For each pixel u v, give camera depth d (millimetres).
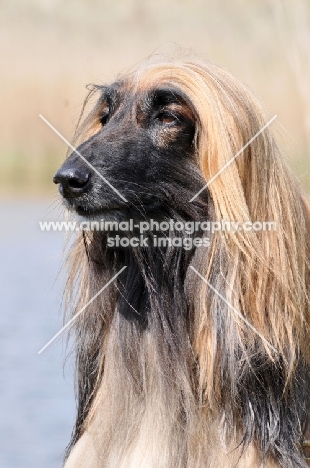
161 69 6641
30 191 21250
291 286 6434
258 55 16141
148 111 6551
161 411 6539
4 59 20781
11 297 13750
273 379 6441
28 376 10984
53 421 9859
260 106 6734
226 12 16922
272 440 6422
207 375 6441
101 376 6891
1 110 20969
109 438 6699
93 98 7250
